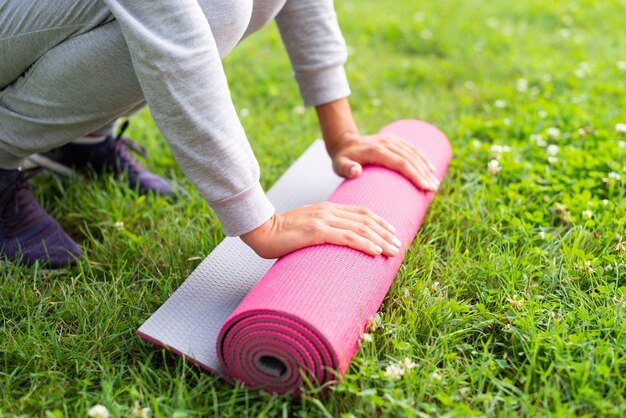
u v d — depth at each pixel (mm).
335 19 1880
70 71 1484
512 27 3902
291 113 2838
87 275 1796
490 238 1919
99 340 1501
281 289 1352
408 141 2035
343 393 1361
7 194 1733
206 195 1375
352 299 1393
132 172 2199
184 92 1274
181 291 1583
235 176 1357
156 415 1264
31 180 2176
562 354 1415
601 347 1408
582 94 2877
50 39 1475
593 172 2123
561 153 2309
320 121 1955
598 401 1283
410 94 3084
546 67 3201
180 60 1251
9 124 1623
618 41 3633
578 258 1743
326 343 1280
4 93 1602
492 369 1422
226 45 1559
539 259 1771
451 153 2191
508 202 2117
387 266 1538
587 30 3863
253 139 2564
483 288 1679
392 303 1630
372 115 2826
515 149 2371
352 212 1553
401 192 1755
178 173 2379
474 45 3604
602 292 1600
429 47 3627
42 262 1780
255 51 3410
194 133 1304
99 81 1497
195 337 1453
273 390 1354
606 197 2084
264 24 1746
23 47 1496
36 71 1522
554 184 2125
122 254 1852
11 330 1536
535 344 1423
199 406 1338
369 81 3166
